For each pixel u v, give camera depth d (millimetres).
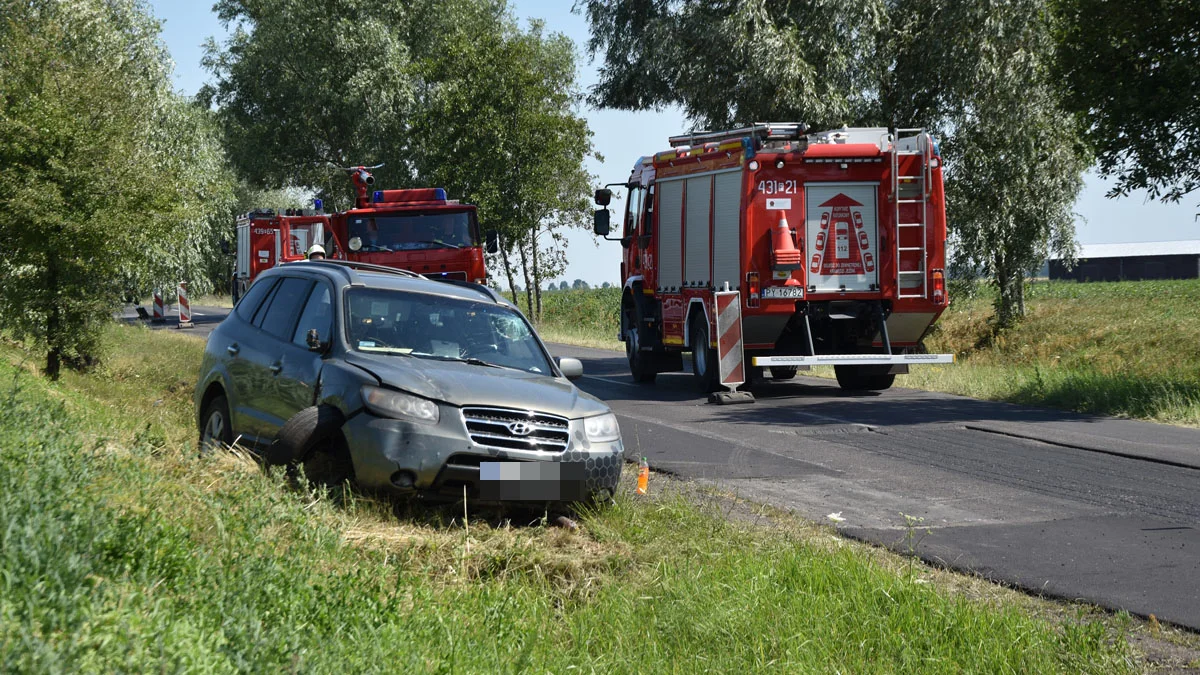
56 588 4266
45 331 18406
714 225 20719
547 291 75500
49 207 17688
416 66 42438
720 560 7320
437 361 9305
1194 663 5824
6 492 5230
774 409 18078
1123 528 9125
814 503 10117
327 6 56625
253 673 4203
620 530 8188
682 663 5543
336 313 9539
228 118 61250
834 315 20078
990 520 9445
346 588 5531
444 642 5340
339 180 58906
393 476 8109
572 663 5465
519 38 41281
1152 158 18812
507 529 7918
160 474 7203
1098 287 62531
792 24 29297
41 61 18672
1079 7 18984
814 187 19797
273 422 9523
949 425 15859
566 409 8734
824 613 6215
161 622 4234
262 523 6355
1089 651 5785
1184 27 18250
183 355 25312
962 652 5738
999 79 29406
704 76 31078
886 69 30875
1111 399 17766
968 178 31672
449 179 40688
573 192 43219
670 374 26453
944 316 40719
